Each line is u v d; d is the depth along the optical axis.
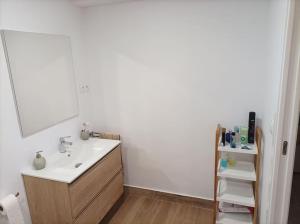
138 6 2.40
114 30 2.55
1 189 1.80
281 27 1.44
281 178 1.52
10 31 1.81
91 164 2.08
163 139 2.66
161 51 2.43
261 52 2.11
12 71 1.83
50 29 2.21
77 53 2.59
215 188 2.12
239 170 2.13
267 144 1.82
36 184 1.94
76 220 1.96
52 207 1.95
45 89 2.16
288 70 1.34
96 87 2.80
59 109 2.35
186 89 2.43
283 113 1.41
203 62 2.31
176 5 2.27
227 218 2.19
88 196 2.09
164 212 2.60
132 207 2.70
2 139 1.79
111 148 2.42
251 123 2.07
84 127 2.75
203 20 2.22
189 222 2.43
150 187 2.88
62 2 2.33
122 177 2.74
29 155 2.03
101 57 2.69
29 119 2.00
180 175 2.70
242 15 2.09
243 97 2.25
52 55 2.23
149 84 2.56
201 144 2.52
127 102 2.71
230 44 2.18
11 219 1.75
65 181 1.81
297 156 3.07
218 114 2.38
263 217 1.87
